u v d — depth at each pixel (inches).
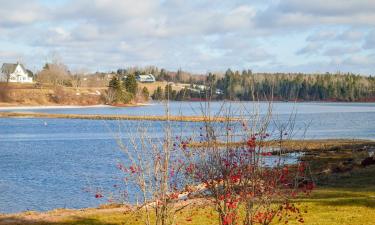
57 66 7327.8
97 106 6220.5
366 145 2231.8
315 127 3523.6
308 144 2255.2
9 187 1283.2
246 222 483.2
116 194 1119.0
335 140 2482.8
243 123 498.0
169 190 582.2
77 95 6466.5
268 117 514.0
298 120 4104.3
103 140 2593.5
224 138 536.4
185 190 566.9
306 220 727.7
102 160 1779.0
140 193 1055.6
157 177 532.1
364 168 1362.0
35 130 3302.2
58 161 1785.2
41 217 805.9
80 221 762.2
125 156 1831.9
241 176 480.4
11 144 2434.8
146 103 6835.6
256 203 503.2
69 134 2997.0
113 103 6441.9
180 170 609.9
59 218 791.1
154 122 3563.0
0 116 4468.5
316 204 834.2
